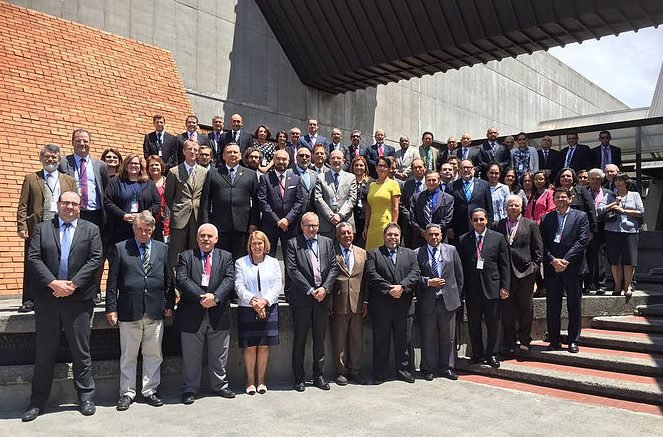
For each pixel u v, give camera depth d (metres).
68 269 5.14
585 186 8.59
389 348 6.65
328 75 15.38
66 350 5.62
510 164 9.59
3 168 8.70
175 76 12.57
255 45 14.98
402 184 8.60
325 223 7.18
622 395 5.78
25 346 5.48
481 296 6.96
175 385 6.09
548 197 8.27
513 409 5.38
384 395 5.91
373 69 14.66
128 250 5.57
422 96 20.88
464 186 7.79
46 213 5.82
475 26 11.98
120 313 5.45
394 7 12.70
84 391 5.20
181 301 5.80
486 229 7.04
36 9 10.78
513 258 7.15
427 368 6.75
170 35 13.09
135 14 12.41
